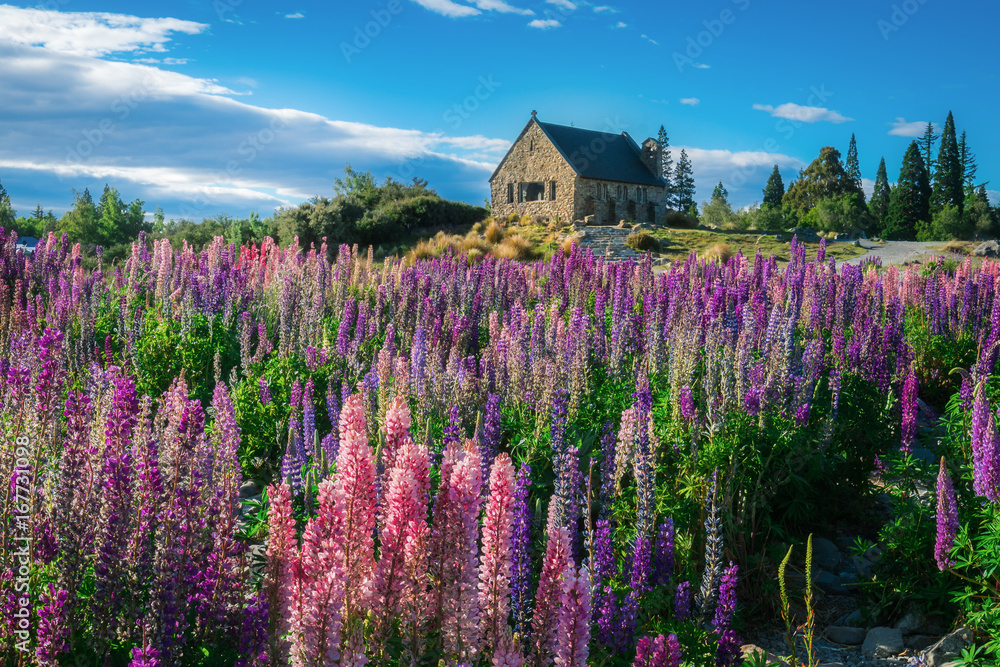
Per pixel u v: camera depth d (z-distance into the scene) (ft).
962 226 280.72
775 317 29.22
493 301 47.73
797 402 24.86
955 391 36.76
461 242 139.03
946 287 45.09
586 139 203.51
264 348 36.09
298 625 9.02
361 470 9.44
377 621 9.62
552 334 32.76
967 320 40.75
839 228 256.32
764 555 21.83
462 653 9.53
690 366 25.79
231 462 13.00
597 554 16.16
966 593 17.42
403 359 27.78
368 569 9.70
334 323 43.62
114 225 192.75
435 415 25.39
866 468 26.94
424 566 9.71
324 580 8.78
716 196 254.06
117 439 12.05
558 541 9.90
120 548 11.68
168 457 12.78
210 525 12.18
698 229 171.32
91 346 34.01
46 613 11.03
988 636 17.20
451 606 9.63
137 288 50.98
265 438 28.60
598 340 32.63
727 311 35.76
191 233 154.61
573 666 9.44
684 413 22.18
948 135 320.09
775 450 22.65
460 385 25.40
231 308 42.09
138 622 11.48
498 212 205.46
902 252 125.39
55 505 12.34
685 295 39.70
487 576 9.80
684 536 20.11
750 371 25.17
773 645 19.34
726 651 14.48
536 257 126.11
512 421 25.29
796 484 23.65
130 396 12.16
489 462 20.48
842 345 31.65
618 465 19.13
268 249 61.93
